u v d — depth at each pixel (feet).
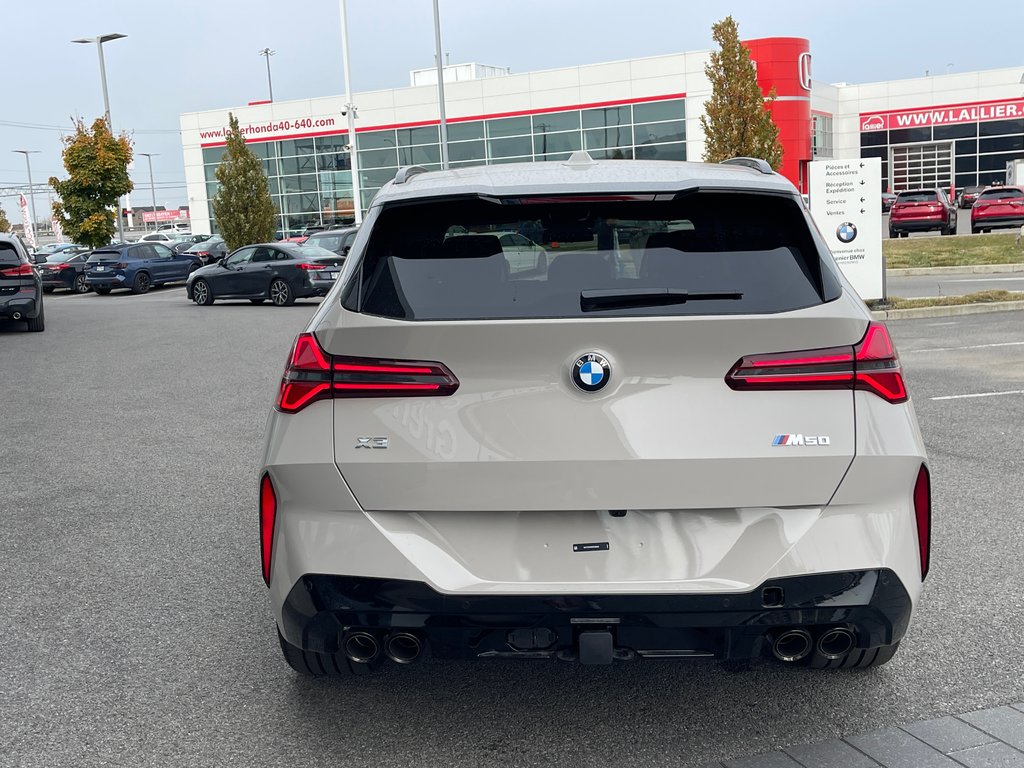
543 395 8.86
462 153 164.35
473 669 12.32
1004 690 11.41
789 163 120.78
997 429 24.49
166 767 10.20
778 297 9.11
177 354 46.65
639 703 11.32
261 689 11.96
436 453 8.96
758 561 8.96
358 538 9.11
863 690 11.51
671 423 8.86
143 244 106.52
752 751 10.18
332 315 9.37
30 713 11.47
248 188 119.65
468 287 9.32
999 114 188.14
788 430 8.93
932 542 16.62
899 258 82.02
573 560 9.06
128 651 13.19
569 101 156.66
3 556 17.35
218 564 16.70
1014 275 69.46
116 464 24.32
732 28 74.13
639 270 9.36
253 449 25.68
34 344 52.54
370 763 10.16
